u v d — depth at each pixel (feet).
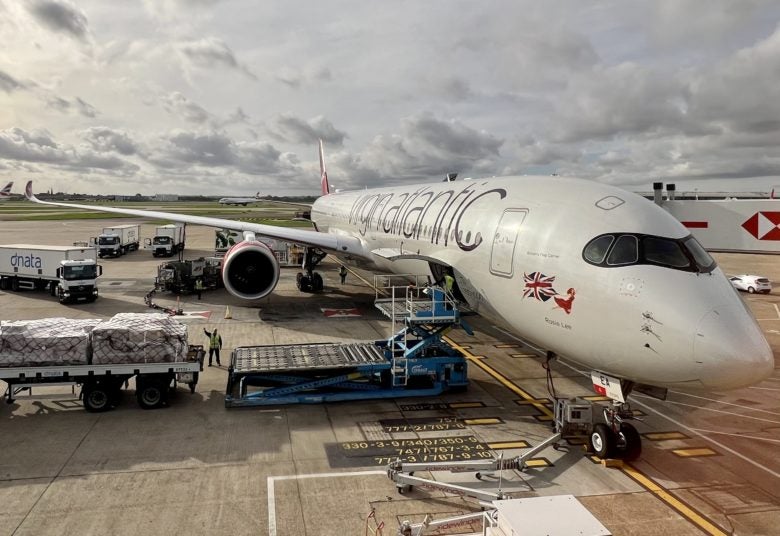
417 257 55.52
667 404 46.47
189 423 40.52
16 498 29.55
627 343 30.40
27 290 96.02
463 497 30.50
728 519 28.73
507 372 54.65
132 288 99.81
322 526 27.40
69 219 363.76
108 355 42.14
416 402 45.93
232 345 62.03
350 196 109.40
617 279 31.14
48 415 41.68
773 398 48.14
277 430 39.55
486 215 44.50
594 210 35.50
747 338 27.73
